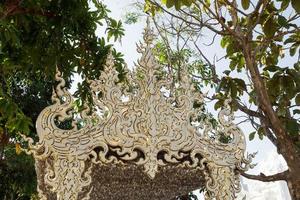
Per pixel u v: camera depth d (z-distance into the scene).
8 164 10.32
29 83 10.42
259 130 7.04
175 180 6.34
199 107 5.82
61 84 5.41
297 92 6.69
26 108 10.77
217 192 5.57
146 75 5.72
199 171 6.06
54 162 5.21
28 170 10.43
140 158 5.41
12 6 6.65
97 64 8.00
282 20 6.47
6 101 6.35
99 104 5.46
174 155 5.50
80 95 7.85
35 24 7.64
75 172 5.18
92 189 6.01
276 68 6.61
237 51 7.11
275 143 6.54
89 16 8.05
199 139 5.66
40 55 7.77
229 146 5.77
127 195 6.66
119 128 5.42
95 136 5.34
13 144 9.62
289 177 6.02
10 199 10.61
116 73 5.64
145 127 5.50
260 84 6.29
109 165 5.52
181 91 5.82
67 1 7.56
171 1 5.78
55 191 5.12
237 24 6.59
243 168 5.73
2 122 7.97
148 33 5.90
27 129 6.41
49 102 11.20
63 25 7.68
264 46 6.81
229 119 5.88
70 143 5.26
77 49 8.05
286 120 6.64
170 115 5.64
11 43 6.98
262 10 6.21
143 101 5.60
